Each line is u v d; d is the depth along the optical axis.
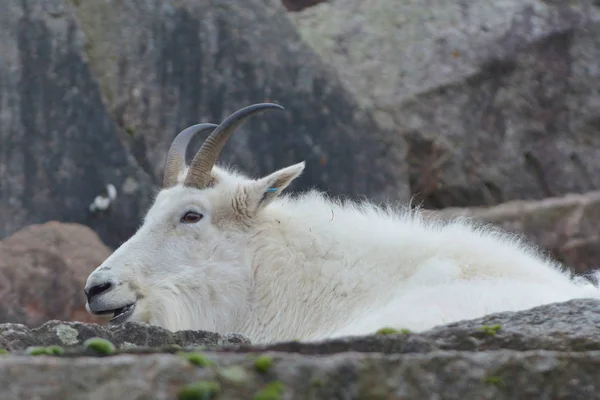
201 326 23.41
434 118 54.66
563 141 55.34
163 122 50.00
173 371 9.41
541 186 54.59
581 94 56.06
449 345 12.23
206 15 51.88
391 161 51.09
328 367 9.88
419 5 57.88
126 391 9.22
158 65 50.75
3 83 47.84
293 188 49.56
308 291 22.59
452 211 51.19
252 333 23.05
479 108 55.31
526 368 10.73
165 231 23.95
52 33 49.06
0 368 9.18
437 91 55.19
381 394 10.01
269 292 23.06
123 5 51.53
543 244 49.84
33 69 48.31
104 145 47.91
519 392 10.63
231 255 23.66
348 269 22.27
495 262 21.28
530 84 56.00
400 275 21.78
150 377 9.34
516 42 56.38
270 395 9.37
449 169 53.91
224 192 24.09
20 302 41.09
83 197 46.94
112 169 47.59
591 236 49.94
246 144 49.84
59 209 46.56
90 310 23.56
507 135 55.09
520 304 18.58
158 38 51.16
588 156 55.16
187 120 50.31
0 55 48.22
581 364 10.89
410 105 54.69
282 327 22.67
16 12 49.09
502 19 57.06
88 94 48.50
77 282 42.09
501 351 11.23
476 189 53.84
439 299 19.00
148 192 47.66
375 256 22.22
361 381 9.99
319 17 58.06
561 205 50.78
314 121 50.91
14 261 41.97
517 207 51.06
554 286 20.25
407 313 18.61
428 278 21.16
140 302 23.44
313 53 52.47
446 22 57.09
